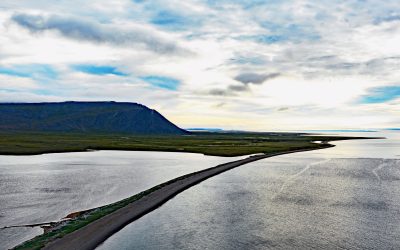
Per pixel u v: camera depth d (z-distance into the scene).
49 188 54.97
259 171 80.94
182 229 35.12
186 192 54.28
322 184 62.69
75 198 48.47
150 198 48.50
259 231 34.50
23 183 58.97
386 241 31.72
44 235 31.61
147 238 32.22
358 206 45.03
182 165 91.00
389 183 64.12
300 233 33.94
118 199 48.81
